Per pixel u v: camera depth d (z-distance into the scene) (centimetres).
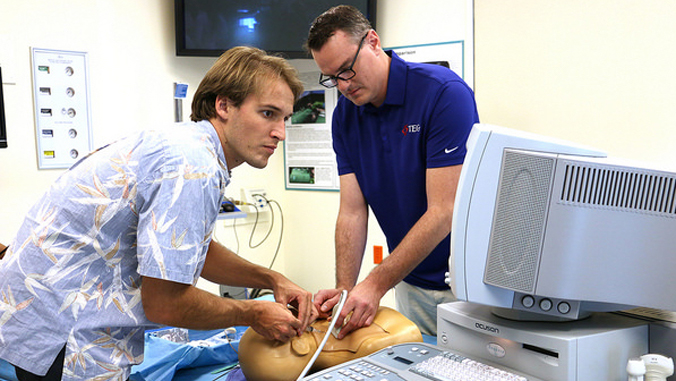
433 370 103
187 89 304
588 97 233
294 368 117
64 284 98
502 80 259
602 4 226
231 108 103
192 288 100
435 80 154
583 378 96
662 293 98
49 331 98
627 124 223
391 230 176
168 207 93
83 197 97
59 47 261
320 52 149
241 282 139
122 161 97
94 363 100
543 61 245
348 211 175
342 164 177
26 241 100
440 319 119
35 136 257
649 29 215
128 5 285
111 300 101
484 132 100
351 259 168
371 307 129
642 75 218
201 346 137
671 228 97
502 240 100
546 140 98
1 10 243
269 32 305
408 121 158
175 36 302
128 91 288
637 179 96
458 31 277
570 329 100
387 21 305
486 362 107
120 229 98
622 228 96
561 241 96
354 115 171
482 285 103
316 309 131
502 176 100
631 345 101
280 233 362
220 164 104
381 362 109
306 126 342
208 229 101
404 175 163
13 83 248
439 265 170
